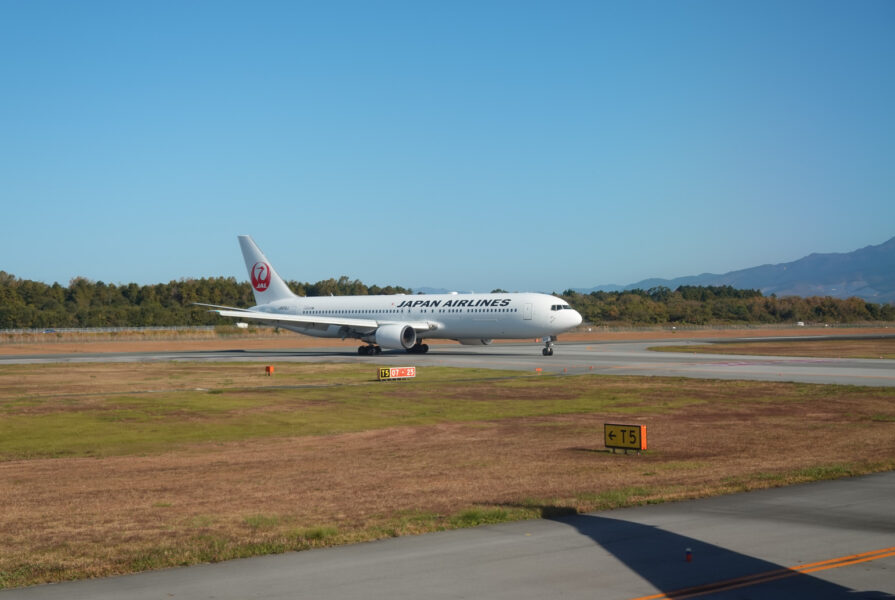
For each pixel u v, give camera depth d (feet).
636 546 39.65
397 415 111.24
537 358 228.02
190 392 139.85
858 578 33.81
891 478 58.44
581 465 68.74
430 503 52.54
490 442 85.40
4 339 410.52
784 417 102.47
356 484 61.36
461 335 245.45
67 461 78.02
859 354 244.63
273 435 95.09
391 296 263.08
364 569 36.52
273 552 40.01
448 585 33.81
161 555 39.70
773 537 41.06
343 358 237.66
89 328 515.50
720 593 32.09
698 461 69.56
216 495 57.93
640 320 650.43
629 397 128.57
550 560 37.37
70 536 45.06
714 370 179.73
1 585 35.22
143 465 74.49
